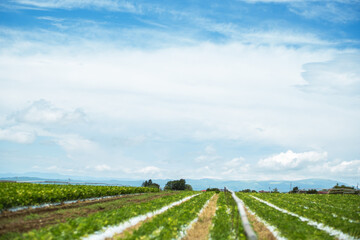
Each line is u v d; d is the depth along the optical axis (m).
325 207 24.02
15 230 11.12
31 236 9.41
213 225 14.45
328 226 14.52
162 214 15.54
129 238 10.11
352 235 12.94
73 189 24.83
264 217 16.41
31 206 17.95
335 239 12.41
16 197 16.59
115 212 15.50
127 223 13.63
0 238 9.84
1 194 15.59
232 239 11.10
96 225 11.75
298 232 11.64
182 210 17.72
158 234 10.92
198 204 24.03
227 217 15.87
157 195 39.22
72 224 11.34
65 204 21.61
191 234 12.66
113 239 11.03
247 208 22.69
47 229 10.64
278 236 12.04
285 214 17.44
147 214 16.70
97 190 29.84
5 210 15.69
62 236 9.70
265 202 30.42
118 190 37.12
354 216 18.62
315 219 16.62
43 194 19.16
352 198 38.31
